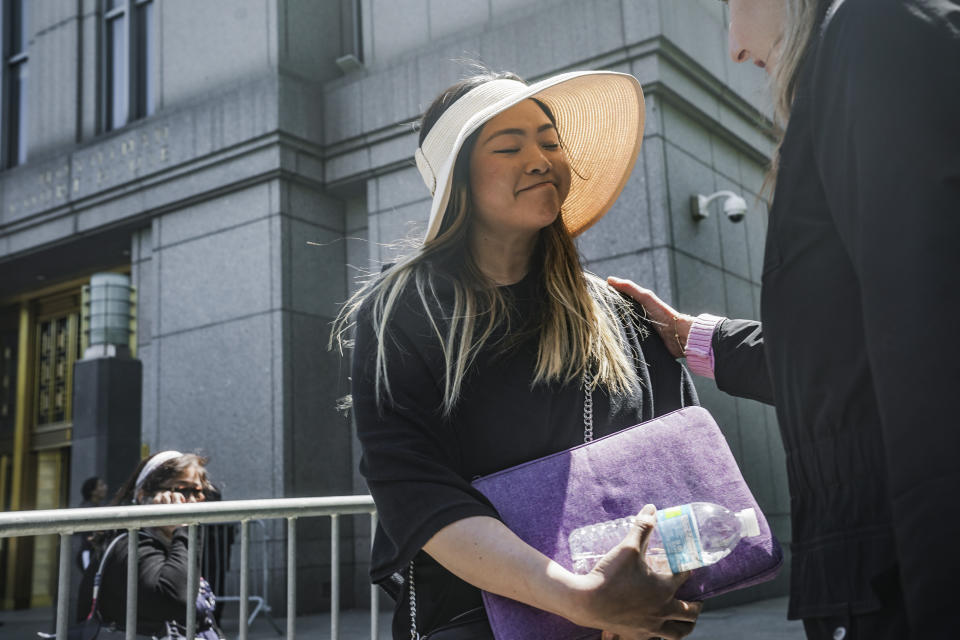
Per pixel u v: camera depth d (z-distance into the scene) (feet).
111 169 33.78
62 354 39.06
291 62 31.01
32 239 36.22
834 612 2.87
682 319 5.25
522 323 4.69
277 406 28.14
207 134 31.17
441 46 29.04
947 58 2.48
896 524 2.34
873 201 2.51
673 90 25.35
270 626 24.09
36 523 6.57
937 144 2.41
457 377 4.25
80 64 36.91
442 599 4.29
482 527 3.70
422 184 28.81
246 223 30.19
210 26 32.71
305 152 30.30
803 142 3.08
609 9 25.68
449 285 4.62
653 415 4.90
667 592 3.53
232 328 29.78
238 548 26.81
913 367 2.32
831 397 2.96
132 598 7.16
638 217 24.58
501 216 4.80
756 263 29.35
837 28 2.85
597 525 3.95
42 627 28.96
